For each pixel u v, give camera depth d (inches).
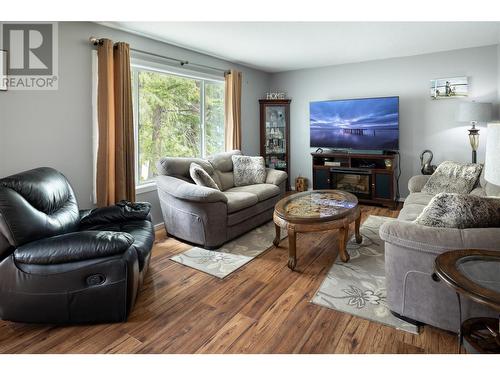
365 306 87.1
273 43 164.9
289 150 243.8
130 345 73.0
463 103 168.6
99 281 78.7
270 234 149.0
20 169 109.8
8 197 76.8
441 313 72.4
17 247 77.3
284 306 88.4
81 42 125.6
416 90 198.4
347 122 214.8
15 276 77.2
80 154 127.6
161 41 158.2
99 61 127.9
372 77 211.0
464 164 146.4
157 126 165.6
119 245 79.2
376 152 208.2
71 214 98.0
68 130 123.0
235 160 181.3
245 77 225.0
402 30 147.2
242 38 155.3
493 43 172.6
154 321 82.3
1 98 104.3
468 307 68.9
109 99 129.8
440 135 194.2
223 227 132.6
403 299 77.9
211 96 199.8
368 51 185.2
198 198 125.0
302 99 239.6
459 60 184.2
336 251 127.1
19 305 77.8
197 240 132.0
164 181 142.3
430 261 71.5
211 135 201.6
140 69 154.3
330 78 226.1
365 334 75.4
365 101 206.7
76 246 77.2
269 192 163.2
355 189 212.5
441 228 71.4
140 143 157.5
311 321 81.1
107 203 131.7
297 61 209.3
